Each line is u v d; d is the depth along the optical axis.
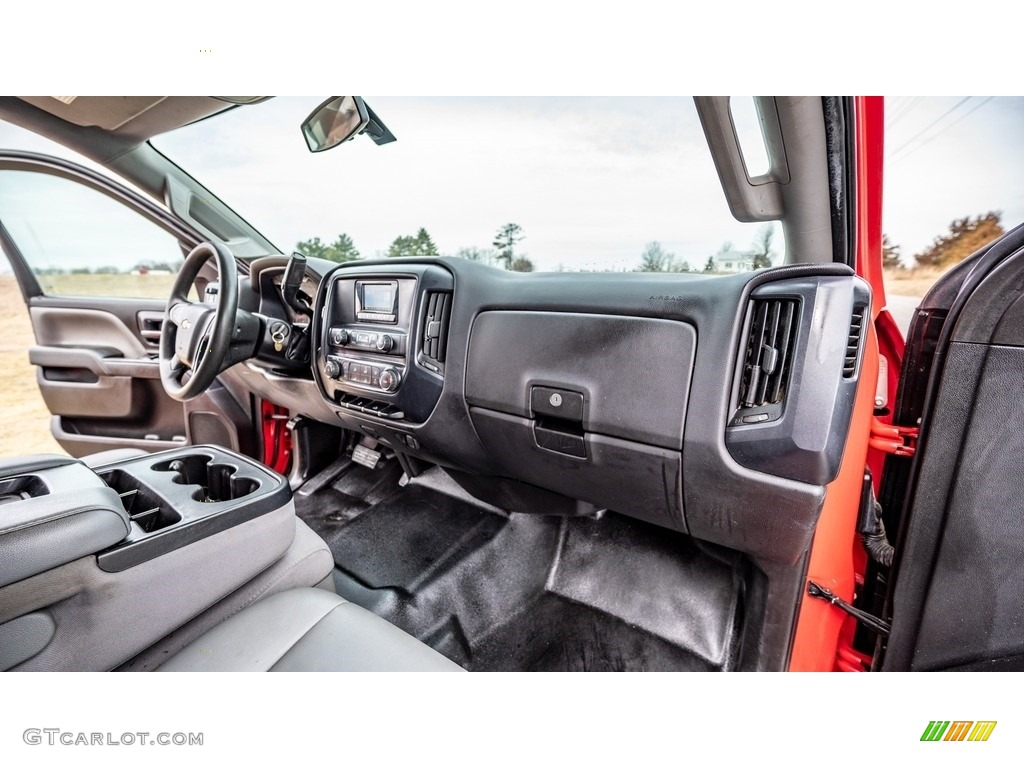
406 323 1.15
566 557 1.35
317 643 0.68
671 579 1.23
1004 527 0.72
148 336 1.76
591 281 0.90
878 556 0.89
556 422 0.95
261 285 1.47
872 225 0.90
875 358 0.84
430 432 1.17
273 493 0.84
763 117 0.86
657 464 0.83
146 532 0.69
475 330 1.04
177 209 1.64
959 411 0.71
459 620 1.26
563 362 0.90
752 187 0.96
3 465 0.74
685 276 0.82
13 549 0.56
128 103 1.32
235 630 0.70
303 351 1.42
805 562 0.86
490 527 1.51
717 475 0.77
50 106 1.34
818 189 0.88
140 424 1.84
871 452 0.94
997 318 0.66
